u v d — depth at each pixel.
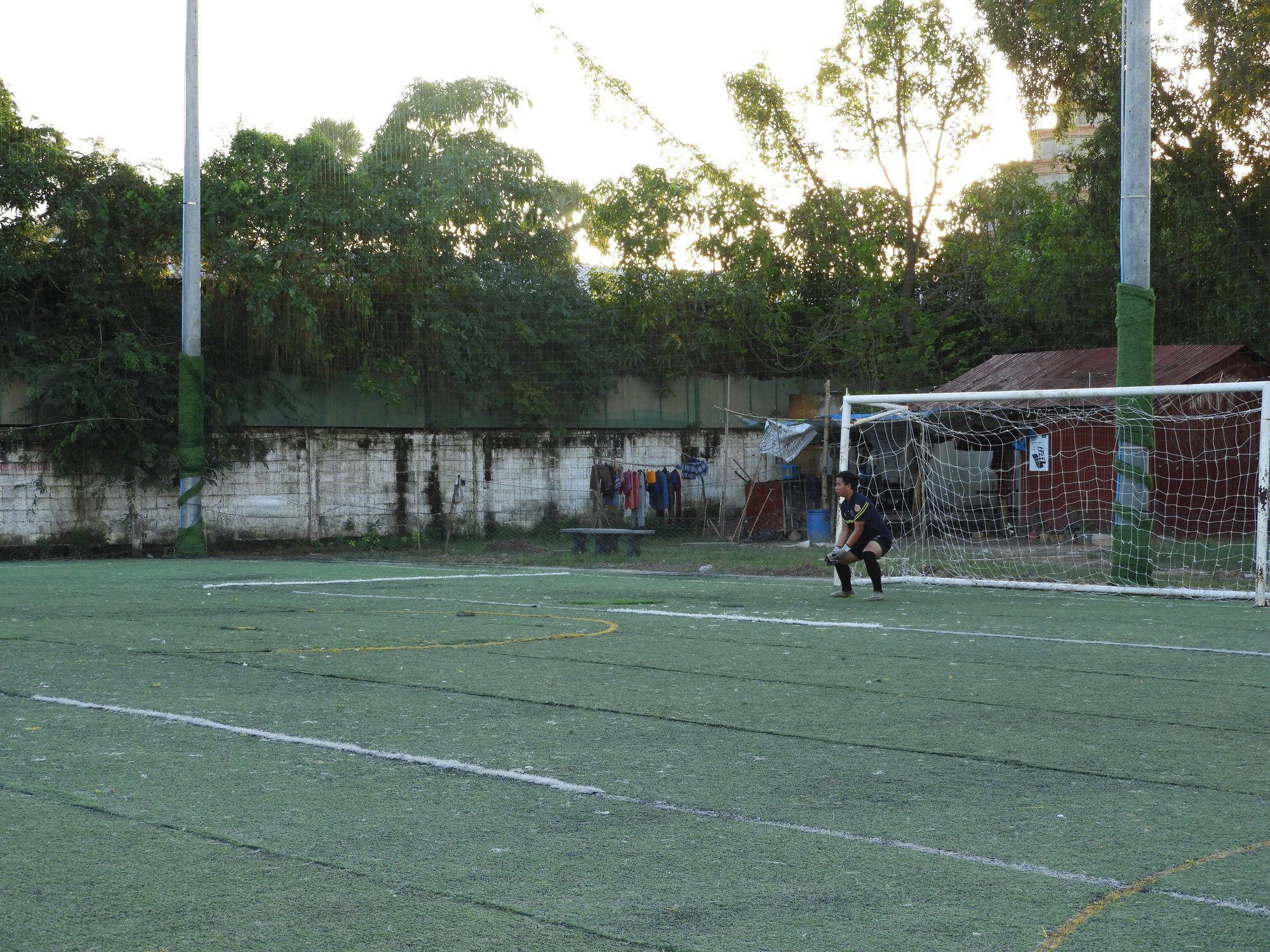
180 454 24.08
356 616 12.50
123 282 25.06
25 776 5.55
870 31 32.84
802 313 33.25
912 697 7.82
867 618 12.46
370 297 26.59
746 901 3.93
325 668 8.87
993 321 34.44
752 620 12.21
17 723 6.79
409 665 9.02
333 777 5.56
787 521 28.14
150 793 5.25
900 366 32.66
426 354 27.53
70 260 24.33
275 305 25.58
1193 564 19.83
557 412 29.23
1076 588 15.88
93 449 24.09
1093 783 5.58
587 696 7.76
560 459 29.48
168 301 25.72
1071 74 29.19
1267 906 3.90
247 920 3.73
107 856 4.36
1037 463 26.39
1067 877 4.19
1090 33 27.78
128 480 24.69
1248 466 25.48
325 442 26.75
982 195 34.12
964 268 34.00
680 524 30.06
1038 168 44.91
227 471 25.62
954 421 27.11
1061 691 8.08
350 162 28.22
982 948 3.53
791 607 13.67
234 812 4.96
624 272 30.94
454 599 14.60
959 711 7.32
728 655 9.66
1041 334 33.41
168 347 25.48
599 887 4.06
